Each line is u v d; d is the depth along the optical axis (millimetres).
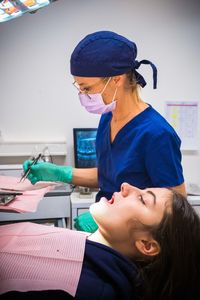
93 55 1035
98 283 786
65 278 765
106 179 1280
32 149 2107
